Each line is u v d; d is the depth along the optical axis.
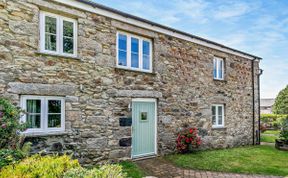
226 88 11.16
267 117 26.67
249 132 12.52
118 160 6.98
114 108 6.99
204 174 6.11
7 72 5.27
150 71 8.22
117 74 7.13
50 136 5.79
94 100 6.59
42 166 3.08
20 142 5.02
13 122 4.84
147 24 7.86
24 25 5.54
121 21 7.29
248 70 12.73
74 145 6.14
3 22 5.28
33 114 5.70
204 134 9.83
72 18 6.39
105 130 6.76
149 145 8.04
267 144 13.02
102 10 6.75
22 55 5.48
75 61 6.28
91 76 6.56
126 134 7.22
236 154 8.84
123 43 7.55
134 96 7.48
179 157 7.98
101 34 6.82
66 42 6.31
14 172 2.83
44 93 5.71
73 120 6.17
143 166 6.80
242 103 12.15
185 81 9.21
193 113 9.44
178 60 8.98
